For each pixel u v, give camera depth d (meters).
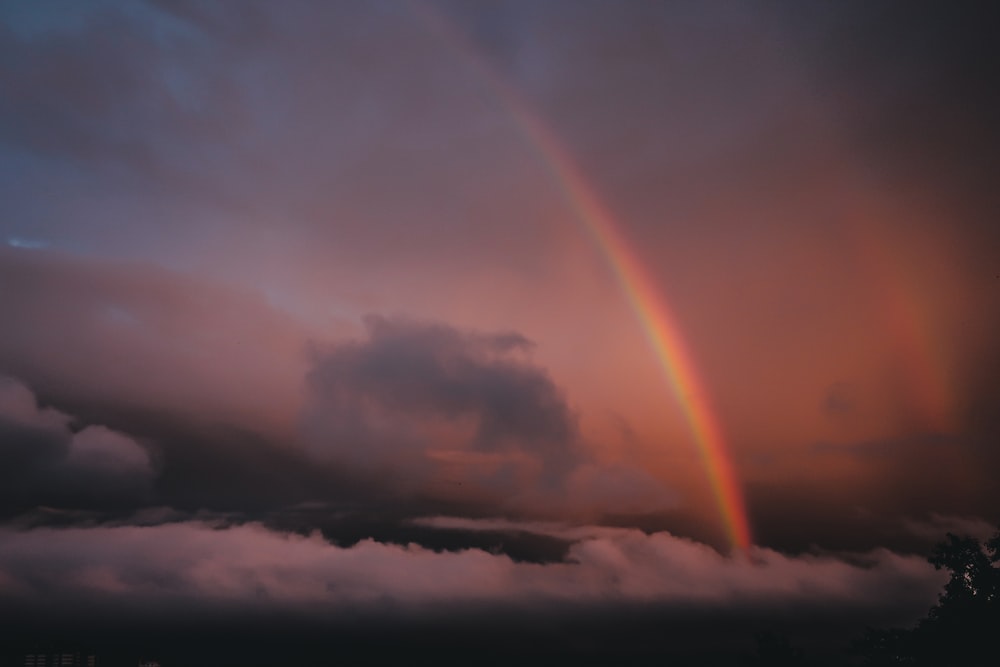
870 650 25.75
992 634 23.70
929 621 25.38
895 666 25.39
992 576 24.58
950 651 24.20
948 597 25.55
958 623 24.23
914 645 24.95
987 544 25.38
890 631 25.69
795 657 28.28
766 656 28.50
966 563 25.33
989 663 23.77
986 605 24.23
